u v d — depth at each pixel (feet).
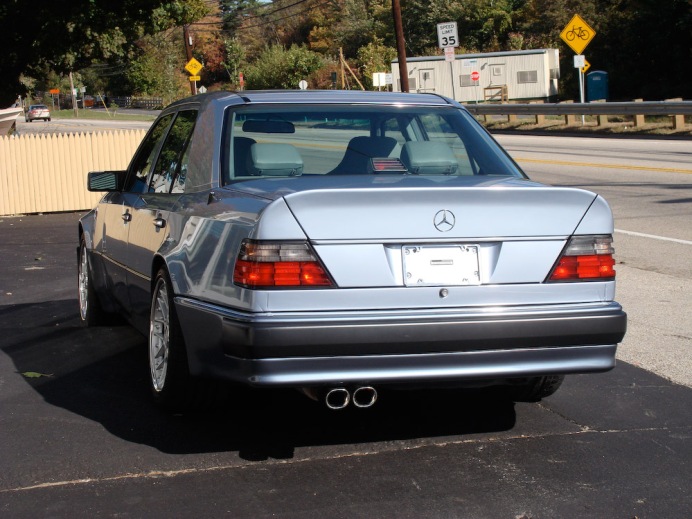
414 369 12.84
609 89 168.25
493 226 13.20
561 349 13.42
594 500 12.35
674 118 92.12
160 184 17.85
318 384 12.65
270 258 12.57
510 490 12.68
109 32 90.33
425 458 13.93
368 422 15.67
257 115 15.92
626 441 14.69
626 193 49.44
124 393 17.61
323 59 275.59
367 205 12.76
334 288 12.67
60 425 15.62
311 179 14.43
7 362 20.18
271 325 12.35
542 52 154.51
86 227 23.26
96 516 11.86
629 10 169.58
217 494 12.58
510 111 117.50
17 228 48.16
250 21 419.13
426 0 234.58
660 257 32.12
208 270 13.78
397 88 164.35
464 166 15.78
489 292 13.17
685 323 22.86
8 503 12.29
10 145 55.26
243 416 16.06
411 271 12.94
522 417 15.93
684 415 16.01
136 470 13.48
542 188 13.43
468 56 159.53
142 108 324.39
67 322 24.38
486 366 13.11
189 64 158.92
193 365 14.15
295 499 12.39
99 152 56.80
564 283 13.50
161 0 89.56
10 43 87.25
